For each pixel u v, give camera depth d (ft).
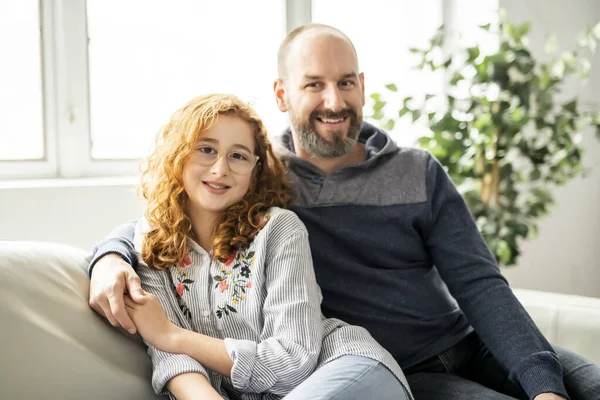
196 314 4.62
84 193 6.50
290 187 5.45
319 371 4.10
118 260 4.53
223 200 4.72
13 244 4.31
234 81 8.48
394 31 10.04
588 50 10.98
